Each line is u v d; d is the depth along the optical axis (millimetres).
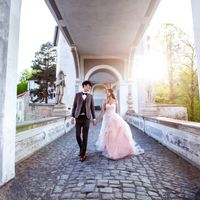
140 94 12922
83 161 4215
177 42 15047
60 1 6656
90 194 2602
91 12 7422
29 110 14977
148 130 7793
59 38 13797
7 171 2725
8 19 2740
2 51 2592
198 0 2455
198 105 13977
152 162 4059
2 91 2604
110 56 13672
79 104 4559
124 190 2713
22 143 4184
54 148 5586
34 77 31156
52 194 2617
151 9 7215
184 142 4164
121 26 8672
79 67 13391
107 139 4582
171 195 2570
